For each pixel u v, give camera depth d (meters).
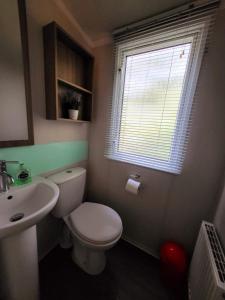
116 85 1.37
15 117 0.90
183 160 1.13
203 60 0.97
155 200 1.31
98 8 1.05
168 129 1.19
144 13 1.05
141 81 1.26
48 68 1.01
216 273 0.65
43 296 1.02
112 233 1.03
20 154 0.98
